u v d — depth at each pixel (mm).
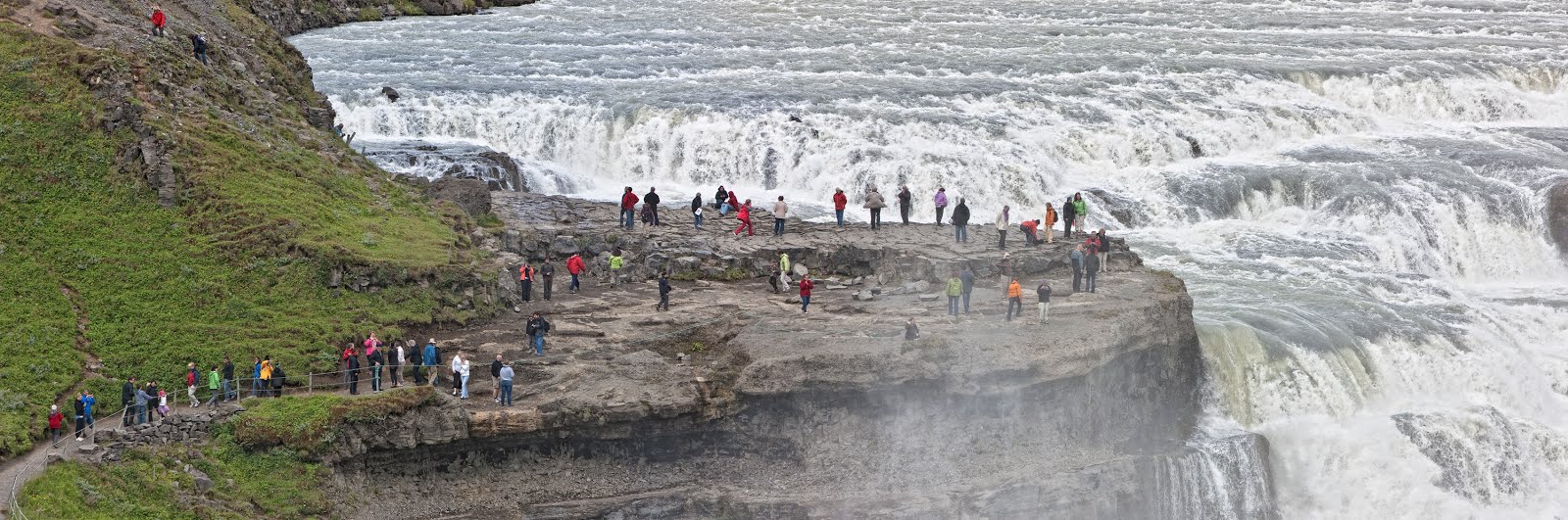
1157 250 99250
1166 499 71625
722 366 69812
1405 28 179125
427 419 64812
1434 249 103625
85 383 68688
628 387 67188
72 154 83938
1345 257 98875
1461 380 83688
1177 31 171750
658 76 133250
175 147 83875
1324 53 153750
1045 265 84188
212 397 67500
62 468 60156
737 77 132500
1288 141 122250
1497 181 108812
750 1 192375
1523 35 175000
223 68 98562
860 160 107938
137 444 62375
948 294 75250
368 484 64750
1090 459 70250
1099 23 181375
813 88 125438
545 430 65938
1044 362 70000
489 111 114938
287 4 158875
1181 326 77438
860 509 65188
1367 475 77562
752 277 85562
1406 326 85250
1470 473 78875
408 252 79938
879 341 70438
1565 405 86562
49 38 90938
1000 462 69375
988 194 106250
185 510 59844
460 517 63844
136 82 88562
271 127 92688
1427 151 118188
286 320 73938
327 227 80812
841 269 86312
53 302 74125
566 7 185875
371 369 69875
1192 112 122375
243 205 80938
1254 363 79375
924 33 165500
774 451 68250
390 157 101000
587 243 86688
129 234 79438
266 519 61125
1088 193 106875
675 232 89250
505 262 82750
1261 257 98062
